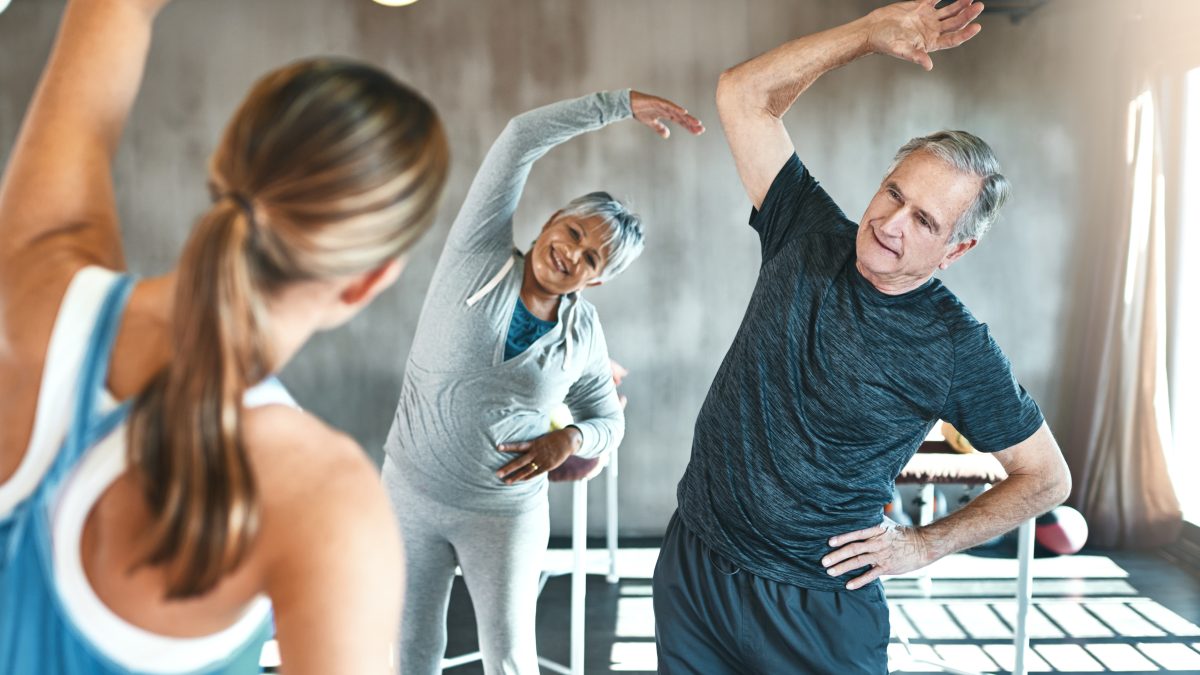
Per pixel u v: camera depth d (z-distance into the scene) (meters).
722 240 4.93
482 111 4.86
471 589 2.20
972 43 4.90
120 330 0.56
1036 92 4.91
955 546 1.80
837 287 1.71
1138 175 4.60
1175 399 4.86
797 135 4.93
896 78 4.90
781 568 1.75
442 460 2.08
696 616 1.83
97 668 0.53
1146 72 4.55
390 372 4.96
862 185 4.93
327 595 0.53
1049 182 4.94
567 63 4.85
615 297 4.97
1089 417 4.77
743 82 1.87
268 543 0.53
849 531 1.76
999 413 1.70
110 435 0.53
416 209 0.53
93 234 0.64
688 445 5.01
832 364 1.69
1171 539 4.66
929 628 3.72
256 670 0.60
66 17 0.72
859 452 1.72
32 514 0.53
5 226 0.62
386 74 0.54
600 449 2.28
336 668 0.53
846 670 1.78
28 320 0.57
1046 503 1.79
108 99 0.70
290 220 0.49
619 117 2.02
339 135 0.49
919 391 1.69
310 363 4.95
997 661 3.41
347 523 0.54
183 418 0.49
